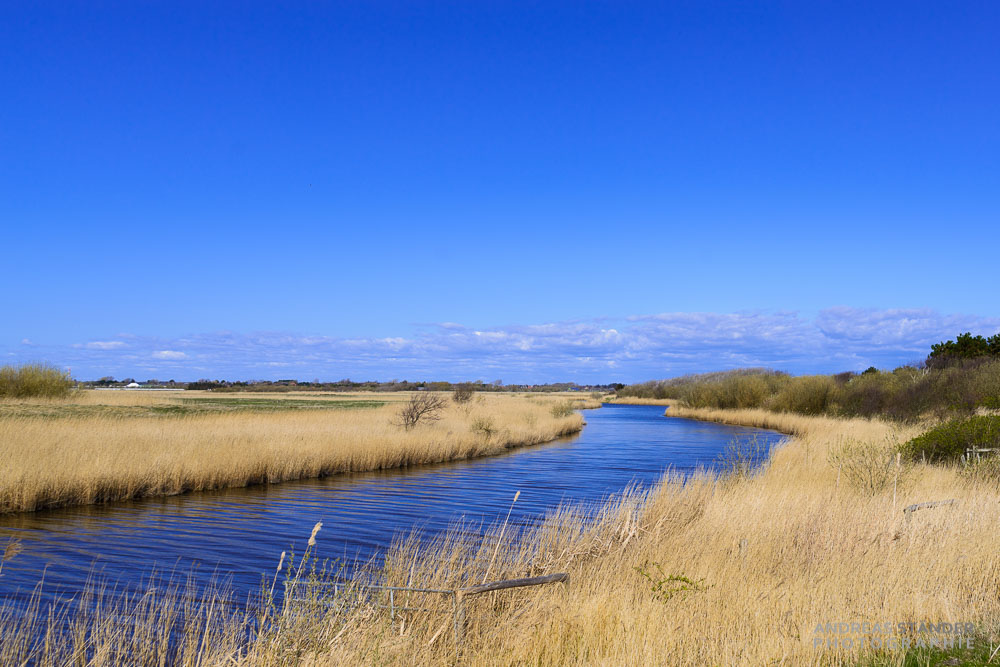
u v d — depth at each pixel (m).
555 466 27.34
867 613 6.80
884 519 10.47
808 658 5.84
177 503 17.72
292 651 5.49
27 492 15.71
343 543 13.41
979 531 9.59
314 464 23.44
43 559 11.59
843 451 18.05
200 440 22.78
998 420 19.31
